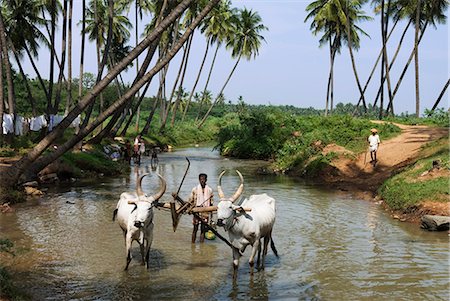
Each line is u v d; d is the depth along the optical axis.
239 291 7.68
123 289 7.71
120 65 13.63
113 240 10.66
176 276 8.38
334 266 8.95
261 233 8.49
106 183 19.75
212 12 45.75
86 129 14.93
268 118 33.62
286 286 7.92
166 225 12.20
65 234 11.14
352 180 19.84
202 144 50.59
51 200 15.45
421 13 40.91
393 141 23.00
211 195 10.48
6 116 25.61
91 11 42.53
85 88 69.12
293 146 25.61
